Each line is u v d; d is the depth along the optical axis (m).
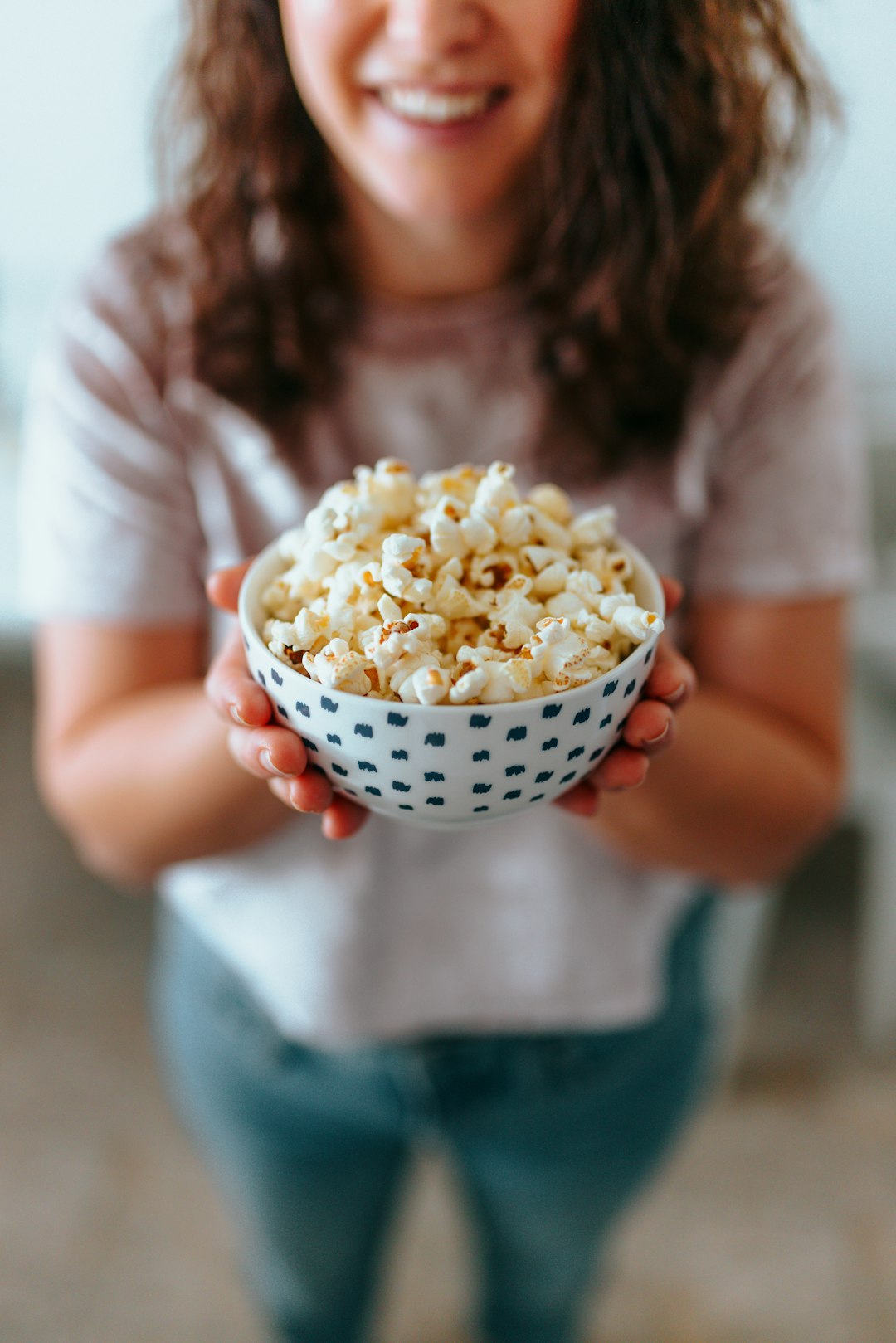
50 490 0.79
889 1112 1.59
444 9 0.57
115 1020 1.69
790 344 0.77
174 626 0.81
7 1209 1.48
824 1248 1.46
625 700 0.49
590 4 0.63
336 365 0.78
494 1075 0.91
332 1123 0.97
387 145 0.64
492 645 0.49
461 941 0.85
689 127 0.68
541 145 0.69
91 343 0.78
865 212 1.16
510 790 0.49
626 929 0.87
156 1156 1.54
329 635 0.49
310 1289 1.12
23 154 1.41
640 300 0.73
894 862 1.53
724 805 0.75
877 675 1.50
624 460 0.76
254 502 0.80
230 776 0.72
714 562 0.80
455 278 0.77
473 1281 1.29
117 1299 1.40
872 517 1.52
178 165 0.83
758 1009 1.70
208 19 0.73
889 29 0.97
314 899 0.83
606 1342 1.38
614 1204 1.04
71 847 1.93
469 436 0.79
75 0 1.30
